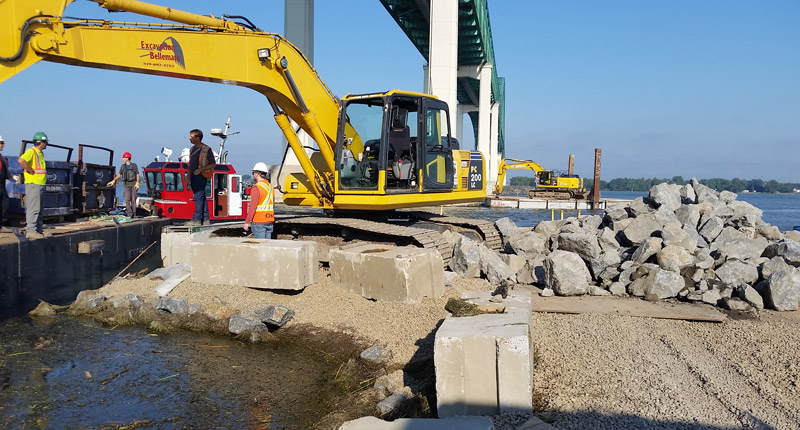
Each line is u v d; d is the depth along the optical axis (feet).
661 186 39.65
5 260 26.16
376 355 20.90
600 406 15.34
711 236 35.06
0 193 30.99
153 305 27.04
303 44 102.83
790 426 14.20
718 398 15.94
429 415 15.62
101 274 33.22
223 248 28.50
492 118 246.88
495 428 14.05
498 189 162.71
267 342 23.91
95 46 23.93
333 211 36.22
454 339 15.23
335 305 26.18
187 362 21.66
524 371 14.80
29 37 22.24
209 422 16.67
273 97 31.73
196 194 38.60
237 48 28.76
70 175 36.73
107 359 21.88
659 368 18.17
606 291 29.66
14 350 22.66
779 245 31.12
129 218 40.09
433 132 34.88
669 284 28.19
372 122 33.96
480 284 29.96
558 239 33.27
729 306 26.27
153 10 25.88
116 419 16.79
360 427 13.24
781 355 19.29
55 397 18.30
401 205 32.71
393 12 133.90
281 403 18.06
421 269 25.98
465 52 170.91
